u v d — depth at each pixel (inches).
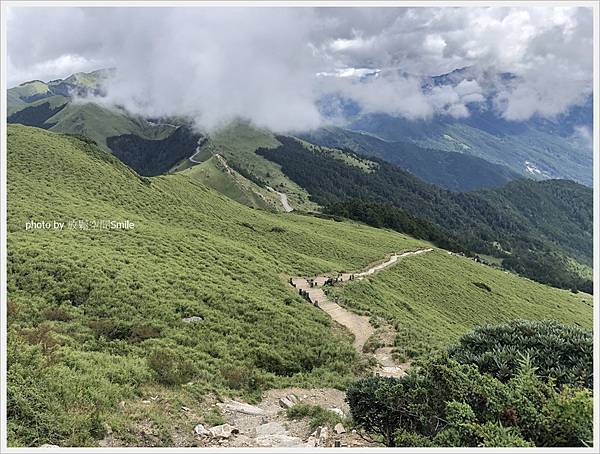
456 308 2091.5
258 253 1739.7
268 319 952.3
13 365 426.0
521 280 3804.1
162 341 743.1
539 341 412.5
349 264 2175.2
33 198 1464.1
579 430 274.4
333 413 484.7
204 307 938.1
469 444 285.0
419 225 5885.8
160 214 1942.7
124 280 957.8
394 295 1717.5
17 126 2188.7
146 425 405.7
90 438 351.9
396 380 393.1
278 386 666.8
